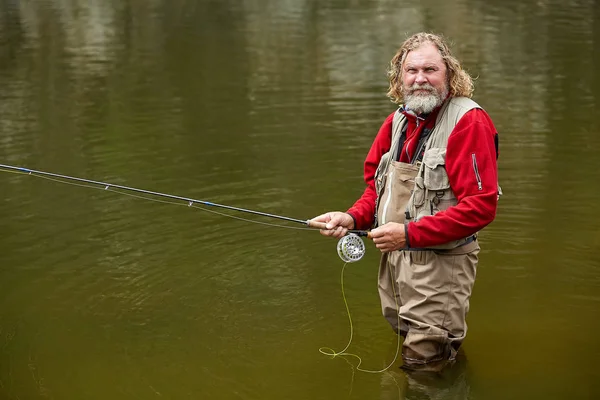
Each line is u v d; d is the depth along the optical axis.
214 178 6.45
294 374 3.71
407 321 3.74
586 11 15.39
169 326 4.16
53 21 14.98
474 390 3.56
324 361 3.82
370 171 3.99
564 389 3.55
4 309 4.31
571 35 12.95
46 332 4.08
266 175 6.48
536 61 11.05
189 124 8.11
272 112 8.52
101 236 5.29
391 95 3.88
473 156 3.43
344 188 6.15
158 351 3.90
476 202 3.42
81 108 8.81
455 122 3.48
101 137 7.68
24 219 5.60
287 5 16.95
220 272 4.79
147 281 4.66
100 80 10.23
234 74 10.50
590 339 4.01
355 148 7.16
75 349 3.92
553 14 15.12
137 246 5.14
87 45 12.68
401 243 3.51
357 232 3.77
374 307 4.39
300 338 4.05
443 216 3.47
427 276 3.63
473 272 3.72
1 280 4.64
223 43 12.84
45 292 4.51
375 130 7.71
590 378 3.65
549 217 5.57
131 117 8.43
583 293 4.50
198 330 4.12
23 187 6.27
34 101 9.16
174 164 6.83
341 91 9.38
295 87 9.69
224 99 9.15
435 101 3.51
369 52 11.87
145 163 6.87
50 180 6.43
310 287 4.63
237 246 5.16
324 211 5.69
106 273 4.75
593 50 11.70
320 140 7.43
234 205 5.86
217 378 3.67
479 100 8.96
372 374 3.70
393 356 3.86
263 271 4.83
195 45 12.69
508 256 4.98
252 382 3.63
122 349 3.92
